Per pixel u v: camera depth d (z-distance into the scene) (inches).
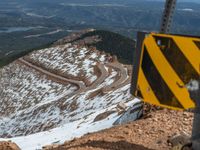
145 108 551.8
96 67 6432.1
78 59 7273.6
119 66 6225.4
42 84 6791.3
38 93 6466.5
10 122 5270.7
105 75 5841.5
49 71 7347.4
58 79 6663.4
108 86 4909.0
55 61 7736.2
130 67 6043.3
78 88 5718.5
